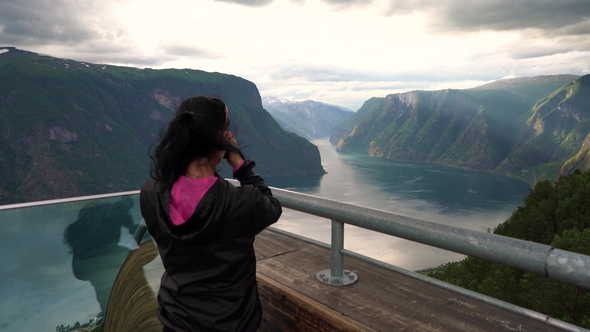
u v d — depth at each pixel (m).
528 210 80.19
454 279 48.72
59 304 1.88
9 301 1.85
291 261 2.40
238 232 1.27
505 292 34.41
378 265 1.85
